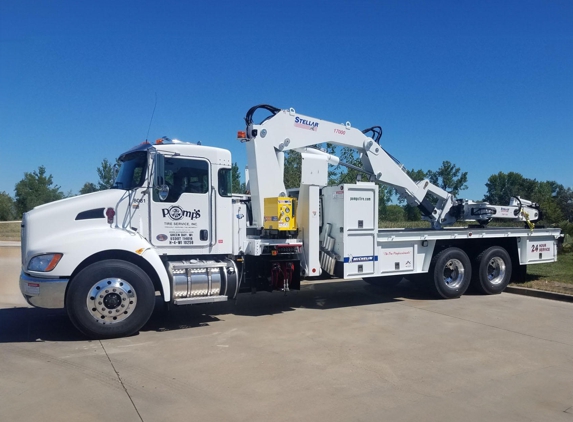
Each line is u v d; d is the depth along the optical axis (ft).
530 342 23.27
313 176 29.89
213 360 20.11
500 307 31.94
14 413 14.75
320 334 24.49
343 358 20.51
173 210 26.04
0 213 203.00
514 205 40.88
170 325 26.40
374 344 22.71
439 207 40.34
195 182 26.68
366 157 35.76
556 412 15.31
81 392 16.48
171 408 15.23
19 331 24.88
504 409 15.49
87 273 22.80
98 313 23.07
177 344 22.52
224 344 22.56
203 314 29.37
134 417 14.55
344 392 16.72
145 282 23.89
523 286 38.40
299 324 26.68
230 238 27.53
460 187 162.81
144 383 17.39
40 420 14.26
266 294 36.83
